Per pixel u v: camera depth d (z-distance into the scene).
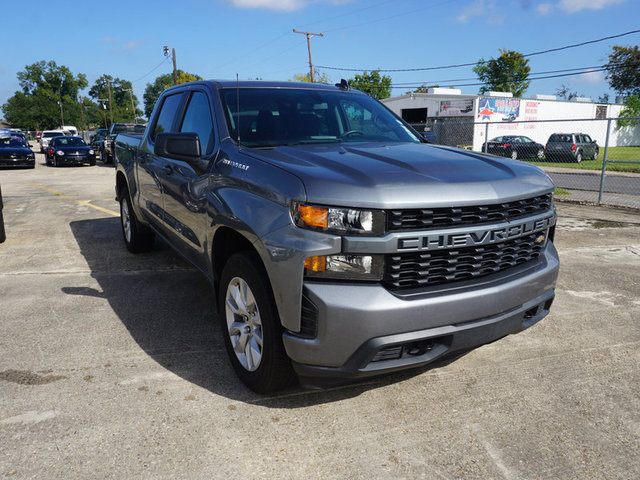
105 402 2.85
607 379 3.19
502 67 56.16
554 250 3.20
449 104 35.31
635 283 5.15
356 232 2.38
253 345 2.89
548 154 26.42
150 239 5.91
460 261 2.60
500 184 2.69
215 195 3.12
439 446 2.51
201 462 2.36
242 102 3.63
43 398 2.88
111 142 22.42
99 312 4.20
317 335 2.42
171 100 4.59
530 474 2.32
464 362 3.41
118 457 2.38
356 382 2.65
